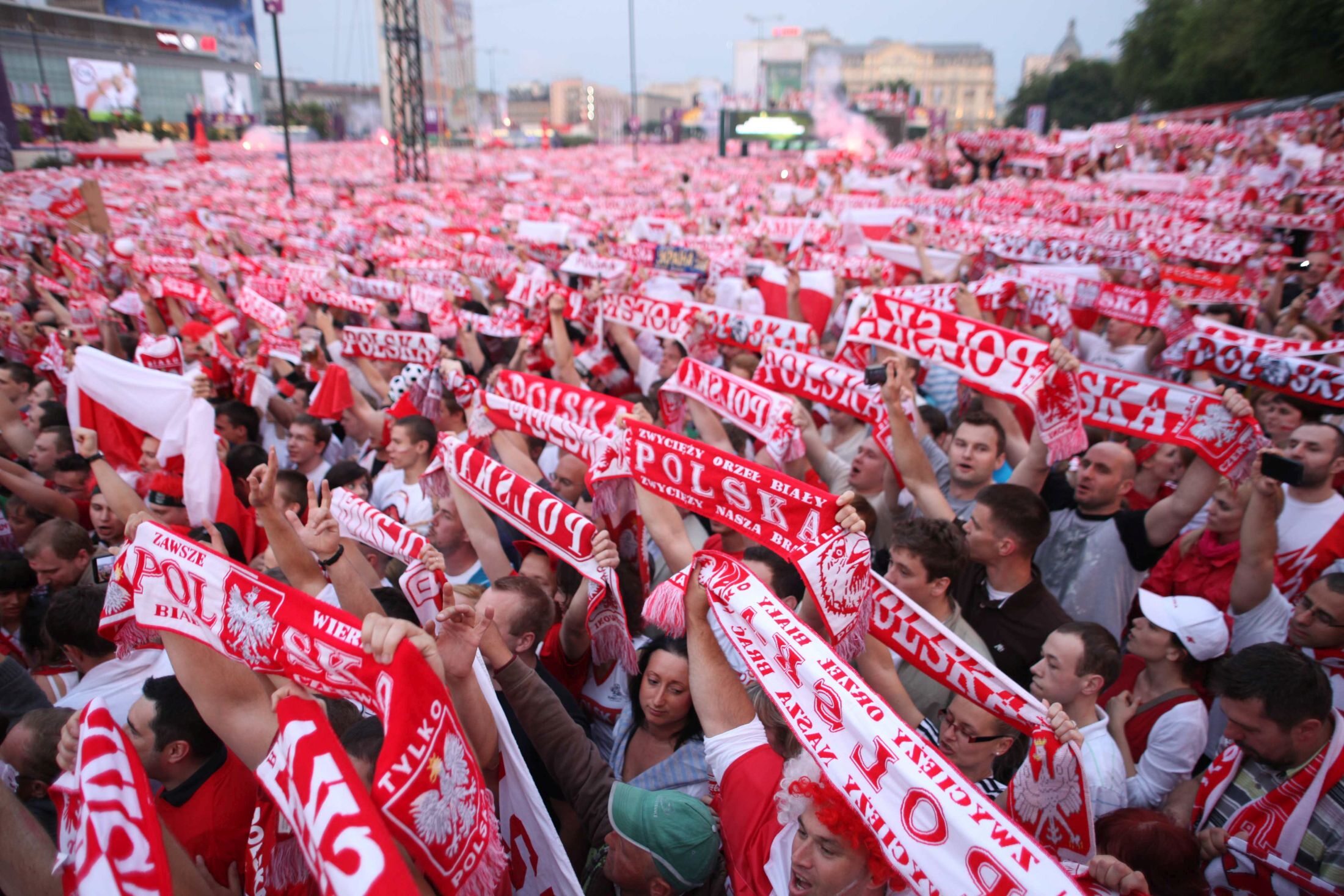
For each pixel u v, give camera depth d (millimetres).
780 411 4332
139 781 1713
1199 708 3219
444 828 1730
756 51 134125
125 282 12227
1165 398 4176
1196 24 43250
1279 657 2697
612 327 7562
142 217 20266
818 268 10312
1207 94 43000
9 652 4219
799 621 2221
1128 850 2443
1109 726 3354
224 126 87938
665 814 2383
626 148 90938
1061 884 1683
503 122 133625
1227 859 2812
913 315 4754
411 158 39094
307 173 43906
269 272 11203
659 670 2871
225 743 2352
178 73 89312
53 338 7836
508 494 3377
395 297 9891
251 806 2598
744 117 52375
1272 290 9195
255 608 2084
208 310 9086
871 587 2570
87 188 13672
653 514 3111
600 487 3551
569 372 6605
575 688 3527
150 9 87938
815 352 6555
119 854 1622
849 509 2469
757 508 2707
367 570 3559
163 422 4773
